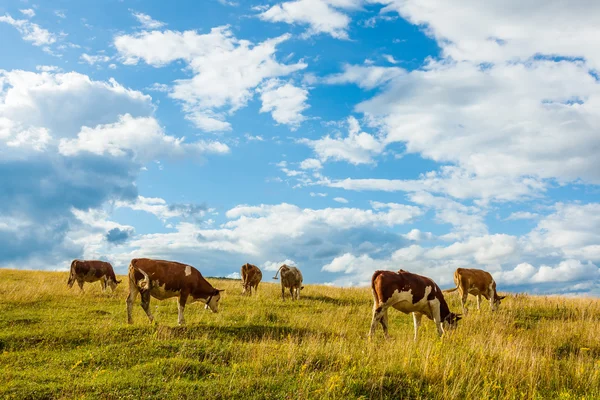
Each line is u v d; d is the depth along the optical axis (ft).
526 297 81.00
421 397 29.22
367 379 30.50
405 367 32.17
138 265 51.13
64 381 30.99
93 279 80.64
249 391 29.14
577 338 49.03
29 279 92.22
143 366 33.47
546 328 53.01
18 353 38.06
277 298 79.30
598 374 34.06
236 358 35.88
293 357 33.91
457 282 71.72
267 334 45.52
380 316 46.65
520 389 30.58
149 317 51.72
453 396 28.78
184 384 30.04
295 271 78.64
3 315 52.65
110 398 28.32
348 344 39.55
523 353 37.40
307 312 64.44
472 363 34.19
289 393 28.73
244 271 85.35
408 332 50.52
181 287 52.44
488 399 28.78
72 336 42.19
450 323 49.47
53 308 59.72
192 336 42.78
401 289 46.73
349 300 79.71
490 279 71.10
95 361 35.29
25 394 28.58
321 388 28.96
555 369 35.22
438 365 32.50
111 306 63.36
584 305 69.56
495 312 63.00
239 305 68.64
